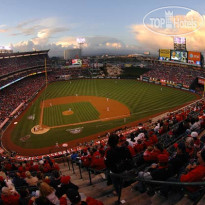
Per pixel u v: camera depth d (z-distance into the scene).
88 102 64.06
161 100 62.16
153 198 5.95
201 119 13.91
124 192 6.93
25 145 37.94
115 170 6.14
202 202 4.79
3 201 7.03
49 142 38.56
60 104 63.06
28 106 62.47
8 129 46.06
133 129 39.31
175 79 81.00
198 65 82.62
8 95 69.88
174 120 18.83
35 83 91.62
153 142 11.34
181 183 4.10
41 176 10.13
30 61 107.81
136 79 99.62
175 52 92.38
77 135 40.91
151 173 6.09
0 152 34.34
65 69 121.25
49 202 5.61
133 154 10.40
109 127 44.25
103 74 115.62
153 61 129.62
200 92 69.25
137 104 59.56
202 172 4.81
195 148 7.88
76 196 4.30
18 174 12.05
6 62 90.94
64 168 18.59
